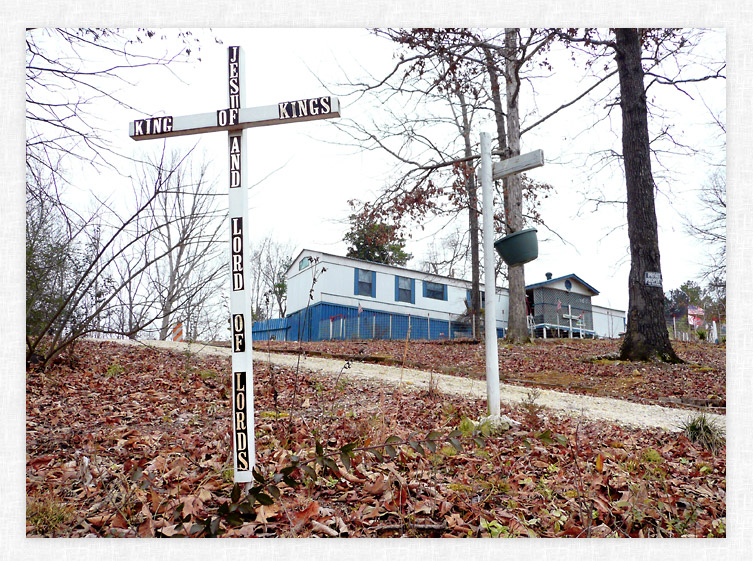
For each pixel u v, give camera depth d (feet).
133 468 9.97
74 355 26.32
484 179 16.43
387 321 70.38
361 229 48.65
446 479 10.73
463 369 33.99
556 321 83.30
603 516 9.49
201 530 7.04
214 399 18.69
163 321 41.47
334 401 17.51
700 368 31.99
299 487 9.89
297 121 9.91
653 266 34.99
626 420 18.95
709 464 13.47
